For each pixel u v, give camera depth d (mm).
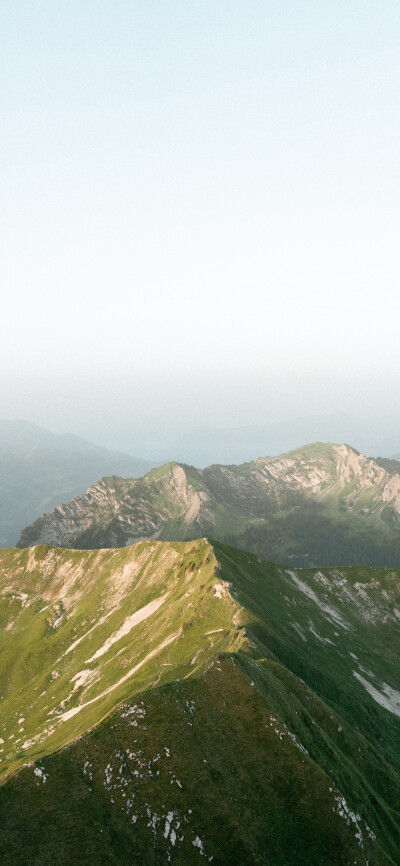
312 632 130875
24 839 41438
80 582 195000
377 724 91500
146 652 110750
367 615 163375
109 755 49438
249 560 162875
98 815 44250
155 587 158375
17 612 192875
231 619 100500
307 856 45406
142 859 41719
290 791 50156
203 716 55531
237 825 45750
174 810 45938
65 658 145625
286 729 55125
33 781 46125
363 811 52500
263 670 68000
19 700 133125
